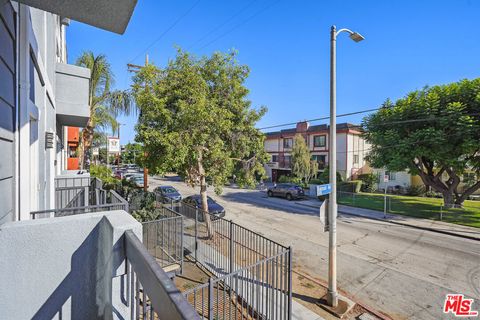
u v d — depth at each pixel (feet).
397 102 53.11
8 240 5.52
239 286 18.48
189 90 24.39
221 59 28.22
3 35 8.53
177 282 18.86
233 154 31.40
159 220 19.06
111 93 48.91
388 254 27.12
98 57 47.29
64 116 26.35
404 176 85.10
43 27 17.58
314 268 23.66
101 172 53.21
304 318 16.05
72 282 6.21
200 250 24.47
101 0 8.47
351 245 29.99
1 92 8.23
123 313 5.54
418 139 46.42
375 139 53.93
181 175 30.04
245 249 22.62
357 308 17.29
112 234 5.59
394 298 18.54
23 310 5.67
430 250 28.53
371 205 56.54
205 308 15.66
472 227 38.88
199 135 24.14
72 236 6.24
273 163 110.83
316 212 49.52
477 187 49.49
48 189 20.58
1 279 5.43
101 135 72.74
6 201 8.79
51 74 21.81
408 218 45.24
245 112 29.43
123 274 5.55
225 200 63.72
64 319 6.08
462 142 42.80
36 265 5.82
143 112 25.02
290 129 106.63
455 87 44.60
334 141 18.11
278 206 56.18
